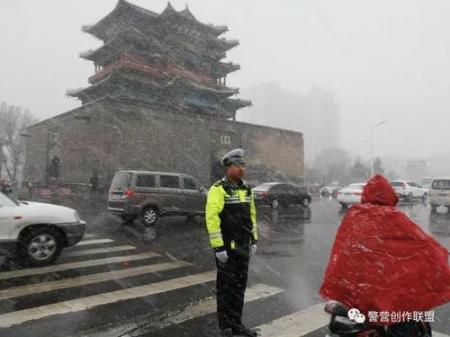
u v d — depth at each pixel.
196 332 4.77
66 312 5.37
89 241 10.91
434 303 2.80
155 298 6.02
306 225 15.03
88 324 4.98
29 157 38.44
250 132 38.84
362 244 2.93
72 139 32.19
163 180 14.20
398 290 2.79
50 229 8.02
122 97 37.50
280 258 9.16
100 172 28.45
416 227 2.96
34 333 4.68
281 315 5.45
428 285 2.81
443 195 20.69
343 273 2.96
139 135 30.16
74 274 7.32
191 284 6.80
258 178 39.25
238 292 4.61
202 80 42.31
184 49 41.56
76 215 8.44
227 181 4.64
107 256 8.98
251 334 4.64
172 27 39.81
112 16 38.91
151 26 39.47
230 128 36.88
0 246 7.45
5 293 6.12
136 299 5.96
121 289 6.45
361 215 3.06
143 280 7.02
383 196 3.10
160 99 39.69
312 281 7.21
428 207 25.53
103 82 36.41
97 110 29.30
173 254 9.33
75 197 28.73
